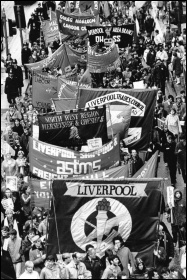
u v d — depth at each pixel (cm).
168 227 3216
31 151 3020
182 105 4047
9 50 5791
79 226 2742
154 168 2984
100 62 4331
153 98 3422
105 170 2948
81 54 4559
